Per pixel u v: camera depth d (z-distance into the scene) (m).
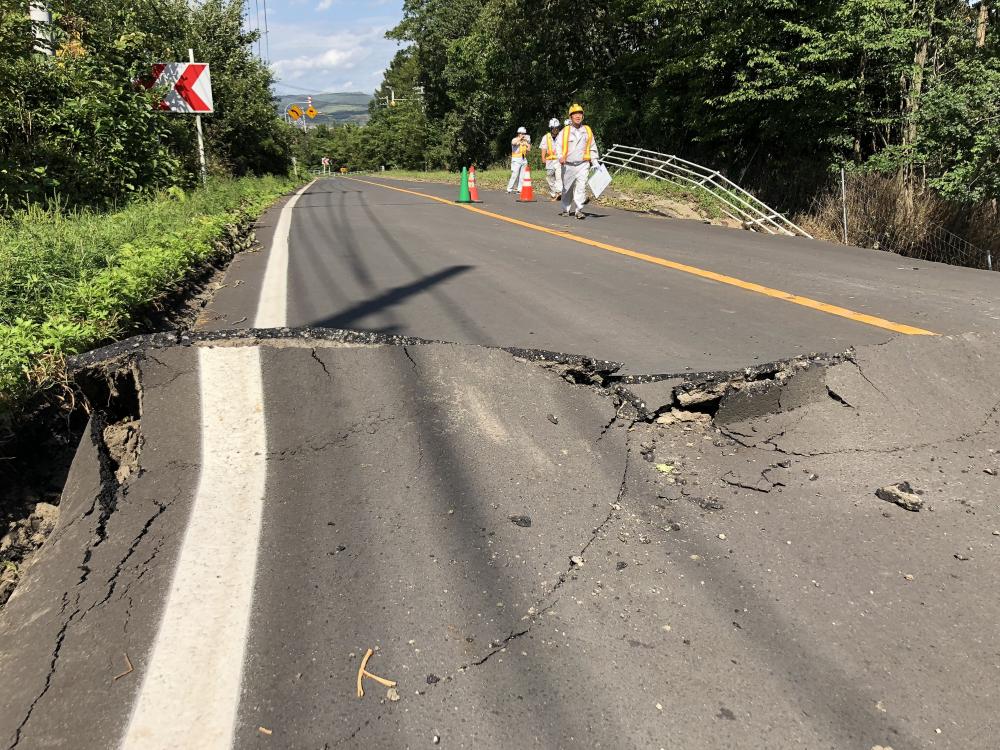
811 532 2.67
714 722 1.79
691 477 3.09
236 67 23.78
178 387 3.54
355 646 2.06
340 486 2.91
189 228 7.75
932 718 1.81
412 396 3.60
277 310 5.61
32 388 3.39
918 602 2.26
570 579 2.37
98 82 10.29
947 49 14.97
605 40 27.22
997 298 5.91
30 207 7.92
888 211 13.11
